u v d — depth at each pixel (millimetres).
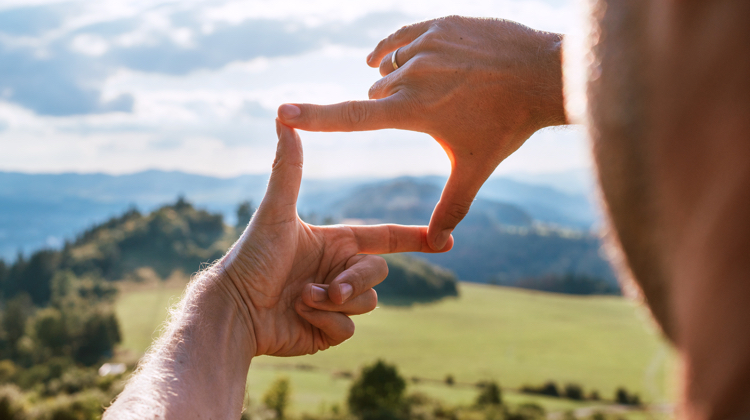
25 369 64625
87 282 101500
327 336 1409
